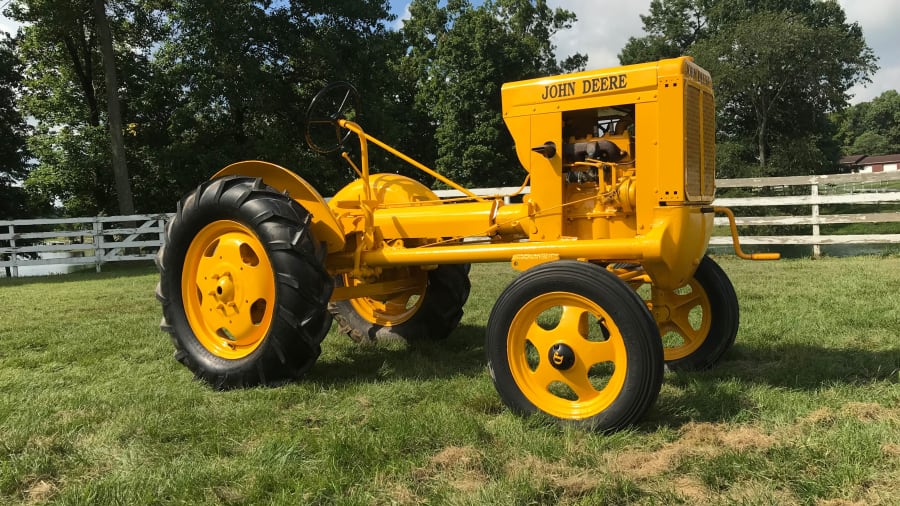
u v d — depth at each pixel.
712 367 3.65
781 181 10.05
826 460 2.25
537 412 2.78
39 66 22.47
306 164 20.53
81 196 23.16
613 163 3.16
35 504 2.19
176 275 3.86
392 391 3.36
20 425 2.95
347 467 2.37
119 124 18.36
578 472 2.27
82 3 19.78
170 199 23.36
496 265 10.44
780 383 3.27
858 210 26.89
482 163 28.52
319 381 3.63
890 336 4.13
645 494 2.09
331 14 21.98
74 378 3.89
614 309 2.62
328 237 3.72
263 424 2.90
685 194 2.96
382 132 22.12
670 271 3.05
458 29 29.50
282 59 21.95
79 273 13.67
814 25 37.66
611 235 3.22
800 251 13.88
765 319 4.79
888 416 2.67
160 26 21.98
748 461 2.25
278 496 2.16
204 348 3.75
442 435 2.64
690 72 3.03
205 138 21.78
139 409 3.14
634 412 2.59
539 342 2.85
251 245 3.63
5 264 13.73
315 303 3.46
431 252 3.51
